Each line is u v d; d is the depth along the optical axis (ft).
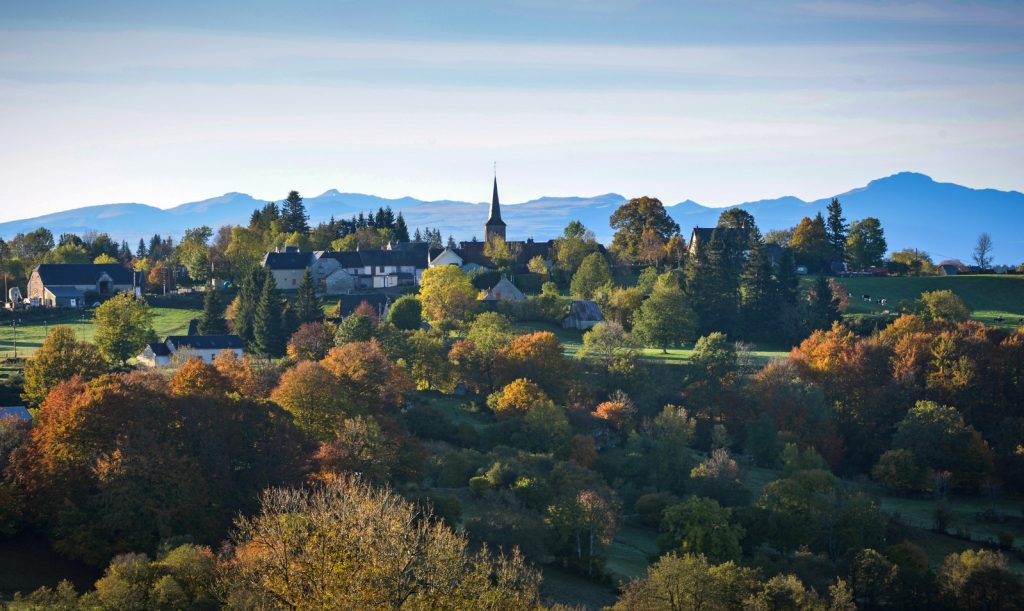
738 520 323.98
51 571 231.50
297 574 126.41
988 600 267.39
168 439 277.23
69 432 265.13
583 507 280.92
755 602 231.09
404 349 479.00
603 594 254.68
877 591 274.98
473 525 258.37
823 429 457.68
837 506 326.44
